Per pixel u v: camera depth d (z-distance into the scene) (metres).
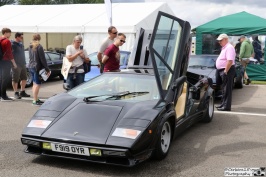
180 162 4.26
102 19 16.30
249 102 9.21
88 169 3.94
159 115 4.05
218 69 7.94
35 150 4.02
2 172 3.84
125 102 4.33
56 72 13.50
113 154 3.57
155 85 4.75
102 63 6.99
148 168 4.02
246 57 12.81
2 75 8.67
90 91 4.81
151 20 16.62
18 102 8.66
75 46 7.41
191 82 6.18
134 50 6.40
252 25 13.66
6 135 5.50
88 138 3.67
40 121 4.05
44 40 23.08
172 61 5.10
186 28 5.22
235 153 4.68
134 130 3.71
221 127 6.27
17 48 8.90
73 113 4.11
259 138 5.50
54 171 3.87
